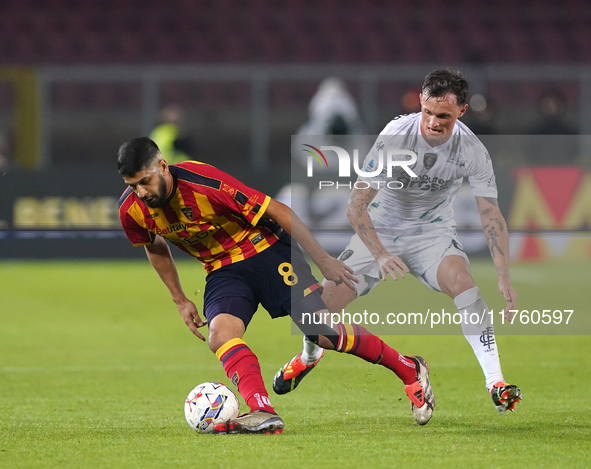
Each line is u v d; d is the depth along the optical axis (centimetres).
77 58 7394
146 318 3459
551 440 1367
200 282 4500
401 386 2033
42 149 5697
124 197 1484
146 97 5669
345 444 1325
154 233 1509
